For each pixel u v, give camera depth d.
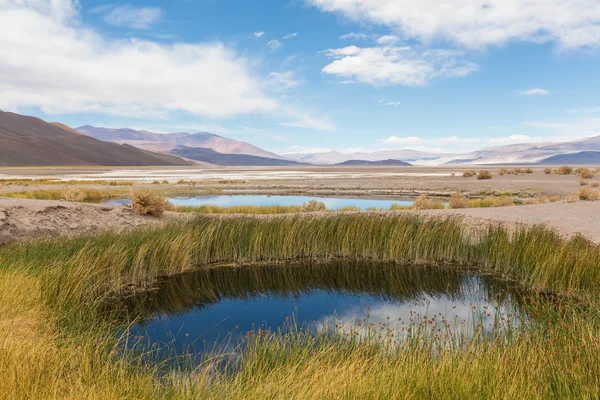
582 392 3.83
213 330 7.73
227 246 13.31
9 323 6.26
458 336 6.60
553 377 4.29
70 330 6.35
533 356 4.85
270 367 5.43
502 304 9.24
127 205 19.69
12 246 11.57
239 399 4.29
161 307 9.34
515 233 12.39
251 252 13.33
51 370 4.48
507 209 19.94
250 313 8.87
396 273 12.21
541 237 11.48
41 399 3.84
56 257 9.66
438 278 11.67
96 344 5.89
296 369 5.21
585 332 5.52
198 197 39.16
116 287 10.05
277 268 12.68
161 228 13.64
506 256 11.93
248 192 44.59
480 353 5.13
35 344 5.12
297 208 24.81
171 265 11.85
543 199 25.97
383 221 14.18
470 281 11.38
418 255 13.40
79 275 8.60
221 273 12.16
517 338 5.83
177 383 4.75
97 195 36.28
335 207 29.30
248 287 10.98
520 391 3.96
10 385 3.85
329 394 4.12
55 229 15.34
